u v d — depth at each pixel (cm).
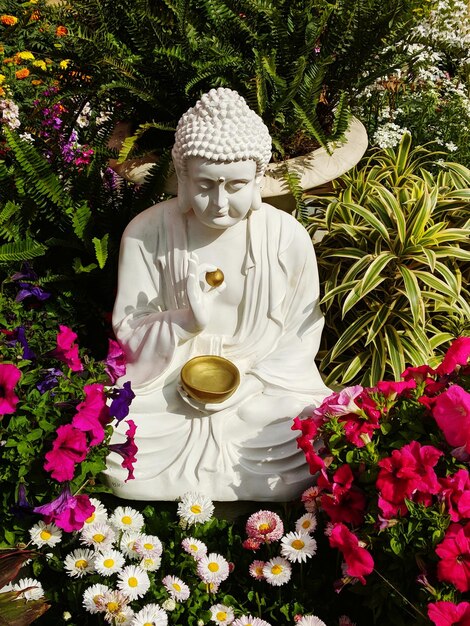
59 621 263
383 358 354
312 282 324
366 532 243
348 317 380
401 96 509
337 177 381
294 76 343
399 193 397
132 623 236
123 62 343
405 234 361
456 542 224
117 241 365
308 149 363
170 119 361
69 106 405
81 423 254
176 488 294
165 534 289
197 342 322
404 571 241
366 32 358
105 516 276
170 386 311
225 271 312
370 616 266
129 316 319
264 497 296
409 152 487
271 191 341
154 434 302
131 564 269
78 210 341
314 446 294
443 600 229
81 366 280
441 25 555
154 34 350
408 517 236
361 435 252
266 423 305
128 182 381
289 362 322
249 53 362
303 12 346
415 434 256
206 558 258
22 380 270
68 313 347
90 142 388
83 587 263
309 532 270
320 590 272
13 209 337
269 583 267
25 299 349
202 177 277
